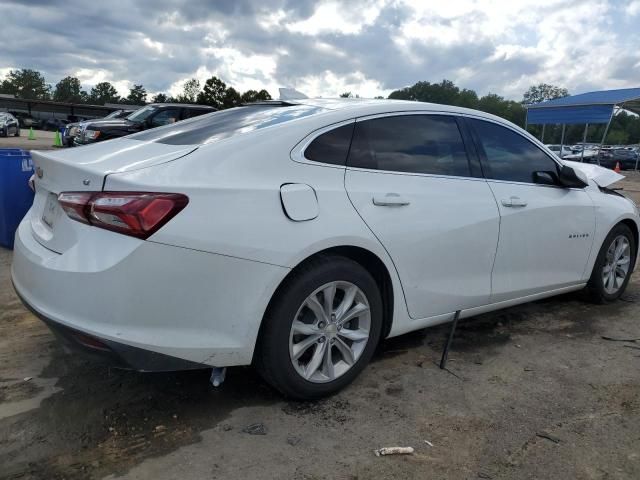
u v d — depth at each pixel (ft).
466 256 11.34
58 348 11.48
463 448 8.50
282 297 8.80
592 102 62.95
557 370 11.37
